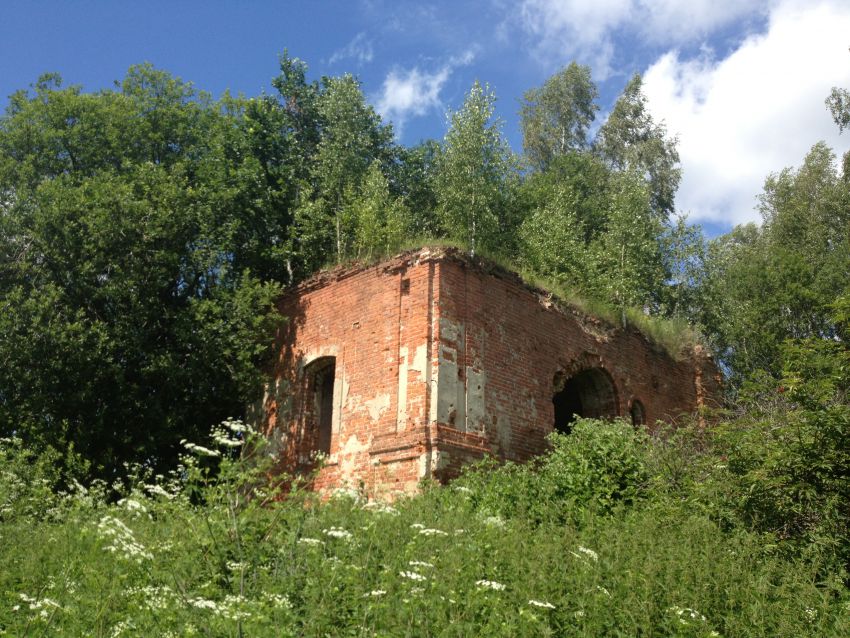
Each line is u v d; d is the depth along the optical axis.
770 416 9.40
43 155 17.81
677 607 5.73
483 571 6.43
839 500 8.16
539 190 28.22
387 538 6.84
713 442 9.91
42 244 14.72
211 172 18.61
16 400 13.77
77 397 13.70
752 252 32.56
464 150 21.53
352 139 21.03
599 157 36.72
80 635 5.30
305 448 14.97
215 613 5.07
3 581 6.62
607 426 12.18
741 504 8.52
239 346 15.35
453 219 21.30
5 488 9.67
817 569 7.02
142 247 15.31
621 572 6.36
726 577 6.40
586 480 10.72
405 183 24.78
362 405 13.69
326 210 19.83
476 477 11.18
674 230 29.39
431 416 12.43
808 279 27.08
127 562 6.30
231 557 6.45
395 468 12.50
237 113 20.89
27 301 13.66
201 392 15.06
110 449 14.06
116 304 14.92
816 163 34.00
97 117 18.31
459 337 13.28
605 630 5.69
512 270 15.21
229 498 6.55
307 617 5.44
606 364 16.75
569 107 37.09
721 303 28.78
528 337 14.84
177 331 15.00
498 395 13.69
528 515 9.43
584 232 30.72
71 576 6.39
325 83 23.73
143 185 16.20
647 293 24.17
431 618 5.23
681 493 10.06
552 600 5.79
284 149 21.17
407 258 13.84
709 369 20.38
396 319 13.63
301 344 15.70
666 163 35.62
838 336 24.38
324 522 7.20
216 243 17.23
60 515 9.43
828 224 31.81
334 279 15.41
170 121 19.33
